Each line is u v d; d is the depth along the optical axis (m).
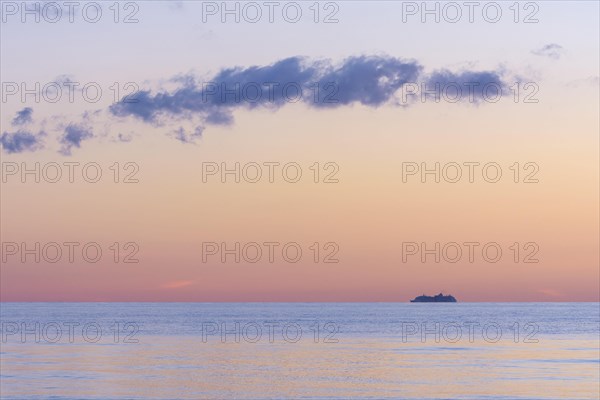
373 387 62.28
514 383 63.44
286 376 69.38
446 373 70.38
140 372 72.00
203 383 65.06
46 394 58.28
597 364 76.81
